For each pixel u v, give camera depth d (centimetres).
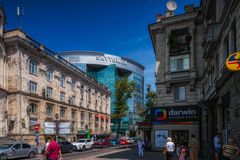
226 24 1686
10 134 3834
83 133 5747
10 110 3916
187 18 3428
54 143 1233
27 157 2750
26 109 4050
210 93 2362
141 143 2597
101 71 11325
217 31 1961
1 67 3881
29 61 4241
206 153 2397
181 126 3312
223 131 1895
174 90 3478
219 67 1977
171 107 3416
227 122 1803
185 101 3372
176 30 3519
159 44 3669
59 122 3884
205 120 2878
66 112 5372
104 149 4138
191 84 3341
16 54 3972
